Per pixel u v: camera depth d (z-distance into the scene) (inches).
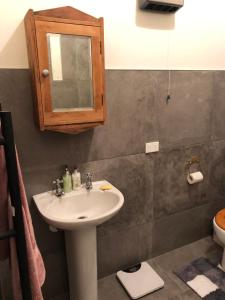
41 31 48.9
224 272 78.5
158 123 74.0
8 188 34.6
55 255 68.1
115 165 70.3
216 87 81.7
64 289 72.4
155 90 71.2
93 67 55.5
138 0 63.4
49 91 52.1
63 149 62.2
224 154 90.5
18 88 54.9
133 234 79.4
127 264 81.4
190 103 78.0
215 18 75.5
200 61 76.5
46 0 54.2
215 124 85.0
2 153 34.4
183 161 81.9
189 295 71.1
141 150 73.3
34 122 57.7
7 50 52.6
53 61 52.3
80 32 52.4
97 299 69.0
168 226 86.0
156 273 78.5
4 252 39.8
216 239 93.2
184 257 86.3
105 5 60.3
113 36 62.7
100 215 52.9
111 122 67.0
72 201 61.6
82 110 56.6
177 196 84.4
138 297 70.1
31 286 38.4
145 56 67.9
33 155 59.2
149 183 77.4
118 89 66.0
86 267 62.2
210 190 91.4
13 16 51.8
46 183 61.9
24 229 34.8
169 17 68.5
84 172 66.2
